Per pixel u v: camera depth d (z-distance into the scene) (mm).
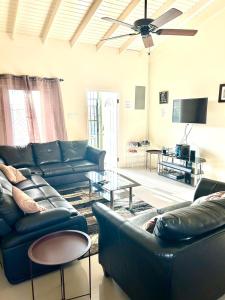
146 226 1771
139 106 6156
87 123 5551
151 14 4336
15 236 1936
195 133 4941
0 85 4414
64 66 5082
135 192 4203
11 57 4551
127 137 6148
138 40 5320
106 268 2008
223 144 4383
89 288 1909
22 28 4379
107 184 3387
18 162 4227
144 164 6363
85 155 4965
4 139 4539
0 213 1929
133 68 5895
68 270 2184
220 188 2398
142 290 1547
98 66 5449
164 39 5293
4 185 2500
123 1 3932
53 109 4980
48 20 4195
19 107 4664
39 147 4543
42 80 4773
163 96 5668
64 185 4363
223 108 4316
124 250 1676
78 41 5078
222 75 4273
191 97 4941
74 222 2178
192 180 4648
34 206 2078
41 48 4793
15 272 1954
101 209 1986
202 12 4395
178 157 4773
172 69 5336
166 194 4121
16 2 3611
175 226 1374
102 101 5969
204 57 4562
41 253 1625
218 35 4258
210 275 1562
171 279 1309
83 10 4059
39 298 1857
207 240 1438
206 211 1530
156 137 6102
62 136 5109
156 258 1354
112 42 5277
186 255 1347
